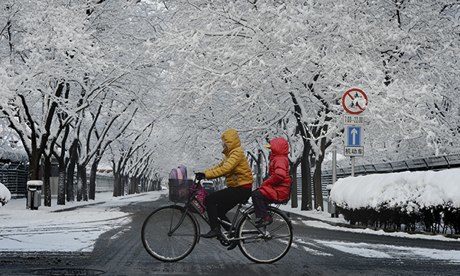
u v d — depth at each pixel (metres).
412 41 33.19
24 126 42.34
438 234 19.33
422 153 39.28
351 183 25.00
